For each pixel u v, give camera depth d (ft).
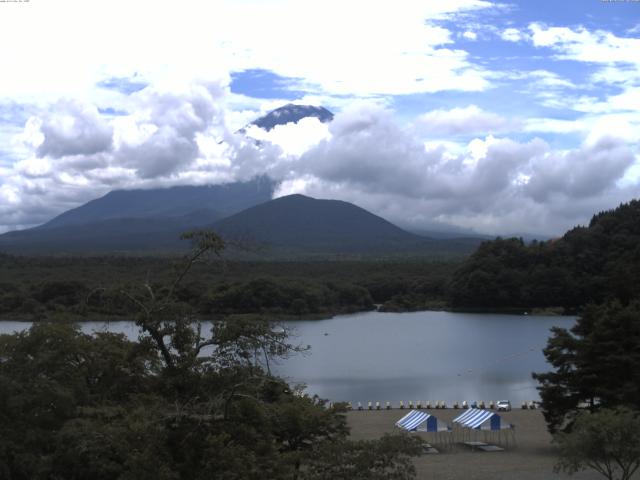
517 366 357.41
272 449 83.30
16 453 90.43
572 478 147.43
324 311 618.03
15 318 447.83
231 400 79.71
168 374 81.92
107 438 80.48
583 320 189.67
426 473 154.51
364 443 87.81
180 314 82.07
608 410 129.90
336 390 293.43
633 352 168.96
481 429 185.78
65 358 108.68
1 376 95.45
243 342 80.89
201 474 75.05
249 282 508.53
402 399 272.51
